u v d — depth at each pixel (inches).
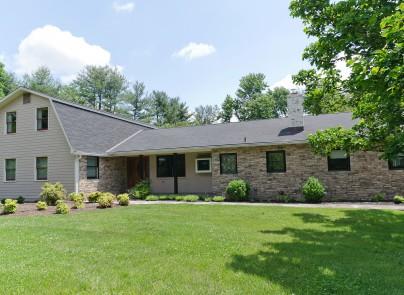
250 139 651.5
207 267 197.3
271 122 765.9
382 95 233.5
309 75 439.2
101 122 836.6
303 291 159.3
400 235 292.2
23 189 735.1
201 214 420.2
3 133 768.3
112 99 2167.8
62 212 446.9
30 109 741.9
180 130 862.5
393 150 288.8
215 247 244.8
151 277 180.7
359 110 353.1
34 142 729.6
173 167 784.3
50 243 261.1
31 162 730.2
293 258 215.5
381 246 251.0
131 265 202.7
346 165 587.2
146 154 737.0
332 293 157.6
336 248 243.4
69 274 186.1
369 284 169.2
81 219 385.4
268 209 463.8
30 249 242.7
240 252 230.8
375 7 310.8
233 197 621.0
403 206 480.7
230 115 2329.0
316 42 394.0
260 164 641.0
